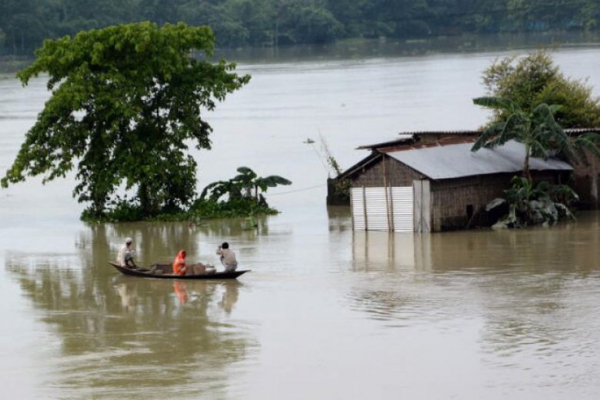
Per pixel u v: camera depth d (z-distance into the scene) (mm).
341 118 159500
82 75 89562
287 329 52938
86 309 58250
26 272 68750
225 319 55188
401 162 78562
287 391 44156
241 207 92062
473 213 80000
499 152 83625
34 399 43812
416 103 176125
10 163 122562
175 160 91938
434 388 44031
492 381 44625
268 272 66125
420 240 75625
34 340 52281
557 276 62688
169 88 91938
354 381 45125
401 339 50656
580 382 44188
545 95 97875
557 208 82125
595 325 51906
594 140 82562
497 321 53094
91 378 46156
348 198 94875
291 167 116312
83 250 76688
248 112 175000
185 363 48031
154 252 75125
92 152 91812
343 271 65812
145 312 57156
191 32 93250
